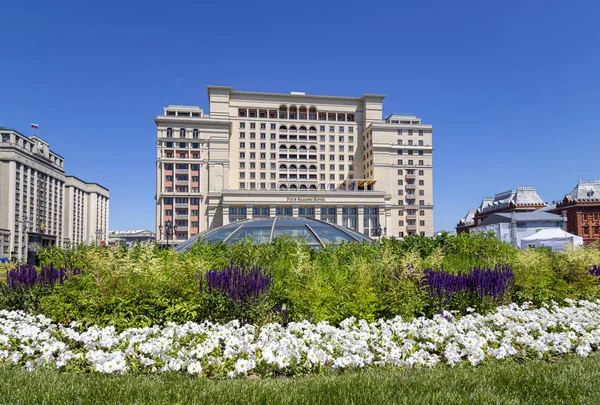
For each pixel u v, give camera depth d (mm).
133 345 5543
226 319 6691
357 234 19797
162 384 4438
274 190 81688
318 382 4543
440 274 7945
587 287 9508
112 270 7090
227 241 17938
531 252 11844
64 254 14344
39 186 94188
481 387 4363
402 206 93312
